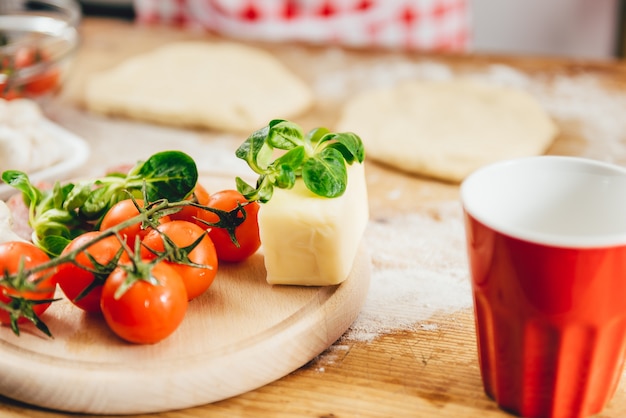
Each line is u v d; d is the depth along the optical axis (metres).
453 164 0.71
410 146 0.73
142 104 0.81
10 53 0.79
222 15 1.16
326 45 0.99
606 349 0.46
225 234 0.56
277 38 1.17
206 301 0.55
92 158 0.76
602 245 0.43
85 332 0.53
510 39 1.49
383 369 0.53
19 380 0.50
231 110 0.80
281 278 0.56
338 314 0.54
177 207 0.55
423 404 0.50
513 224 0.50
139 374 0.50
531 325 0.46
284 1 1.15
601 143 0.75
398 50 0.97
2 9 0.97
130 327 0.50
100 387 0.50
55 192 0.57
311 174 0.53
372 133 0.76
